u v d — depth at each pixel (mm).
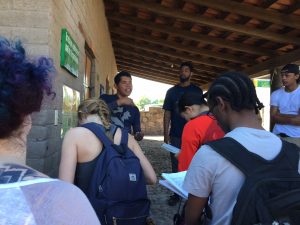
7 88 959
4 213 868
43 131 3076
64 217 934
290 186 1610
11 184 913
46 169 3160
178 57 14039
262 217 1536
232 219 1607
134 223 2307
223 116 1835
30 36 3131
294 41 8781
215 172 1689
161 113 25359
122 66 21688
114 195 2283
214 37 10602
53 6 3252
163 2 9086
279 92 5070
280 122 4969
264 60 11867
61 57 3678
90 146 2404
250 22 8602
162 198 6039
